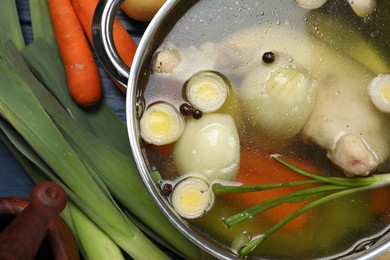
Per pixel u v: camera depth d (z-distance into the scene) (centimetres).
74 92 68
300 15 57
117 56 58
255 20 57
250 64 57
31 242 56
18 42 69
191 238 56
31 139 63
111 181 65
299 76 56
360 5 57
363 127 56
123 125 68
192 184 56
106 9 57
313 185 57
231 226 55
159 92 57
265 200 57
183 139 57
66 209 67
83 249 67
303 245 57
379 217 56
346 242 57
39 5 69
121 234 66
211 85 56
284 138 57
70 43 68
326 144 56
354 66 57
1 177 70
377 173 56
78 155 65
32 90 65
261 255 57
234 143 57
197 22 57
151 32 55
